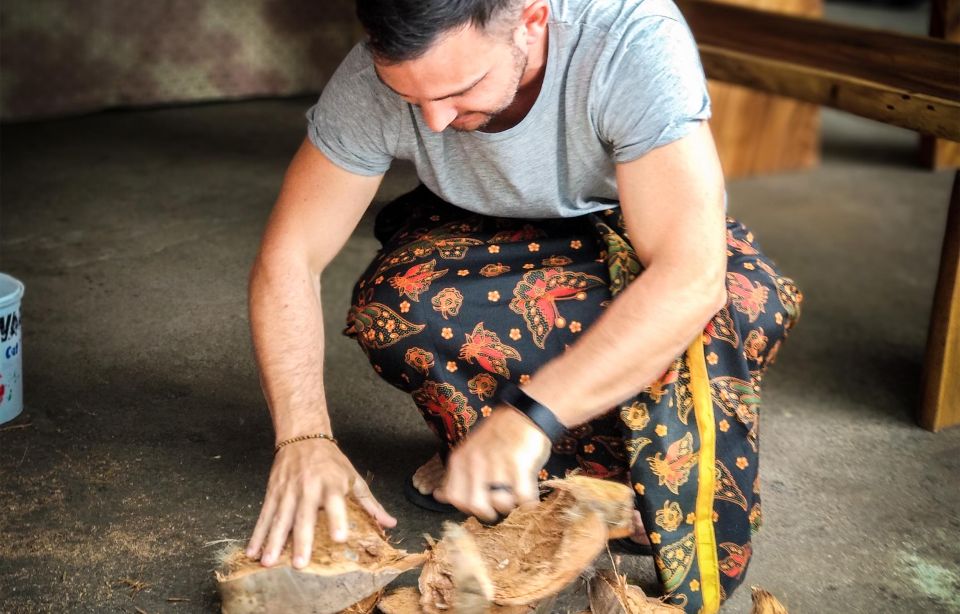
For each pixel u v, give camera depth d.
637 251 1.41
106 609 1.55
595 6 1.39
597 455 1.58
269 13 4.25
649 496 1.47
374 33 1.21
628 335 1.33
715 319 1.50
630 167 1.39
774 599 1.44
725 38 2.92
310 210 1.56
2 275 2.05
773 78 2.57
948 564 1.77
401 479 1.92
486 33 1.23
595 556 1.33
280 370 1.51
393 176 1.70
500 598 1.30
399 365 1.60
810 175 4.02
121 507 1.79
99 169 3.43
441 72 1.23
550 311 1.53
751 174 3.98
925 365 2.21
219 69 4.22
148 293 2.59
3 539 1.69
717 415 1.50
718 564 1.52
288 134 3.92
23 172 3.36
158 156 3.59
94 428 2.03
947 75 2.36
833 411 2.28
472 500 1.27
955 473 2.06
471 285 1.55
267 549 1.35
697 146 1.37
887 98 2.21
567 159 1.49
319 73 4.43
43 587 1.59
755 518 1.59
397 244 1.71
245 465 1.94
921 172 4.11
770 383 2.39
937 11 3.05
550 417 1.29
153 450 1.97
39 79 3.89
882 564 1.76
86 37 3.94
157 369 2.25
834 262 3.15
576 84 1.40
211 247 2.88
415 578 1.63
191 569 1.65
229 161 3.58
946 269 2.13
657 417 1.45
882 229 3.45
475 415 1.57
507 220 1.67
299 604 1.35
